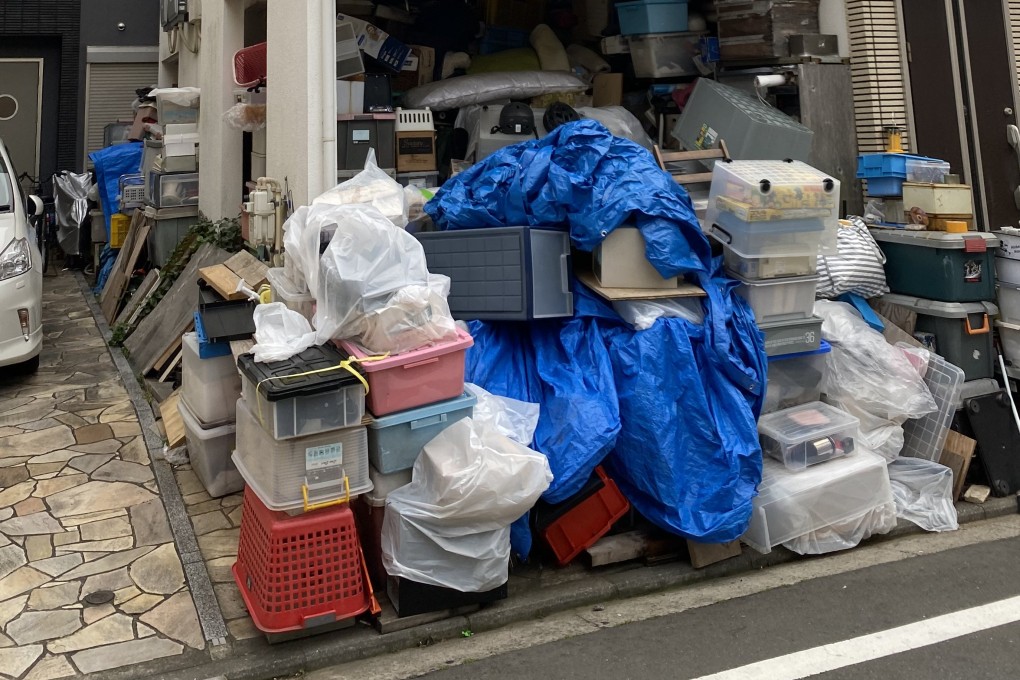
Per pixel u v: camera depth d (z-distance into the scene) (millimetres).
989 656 3400
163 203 8430
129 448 5398
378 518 3756
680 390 4188
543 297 4355
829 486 4371
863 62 6320
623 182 4336
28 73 12430
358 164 5945
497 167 4680
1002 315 5375
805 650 3469
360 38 7320
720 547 4258
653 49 7227
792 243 4559
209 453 4762
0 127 12391
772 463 4508
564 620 3820
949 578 4125
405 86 7828
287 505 3402
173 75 11734
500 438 3732
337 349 3770
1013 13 6688
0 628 3604
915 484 4840
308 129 5449
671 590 4129
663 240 4305
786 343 4652
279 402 3307
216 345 4742
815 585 4090
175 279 7512
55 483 4902
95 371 6836
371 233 3758
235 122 6762
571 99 7551
